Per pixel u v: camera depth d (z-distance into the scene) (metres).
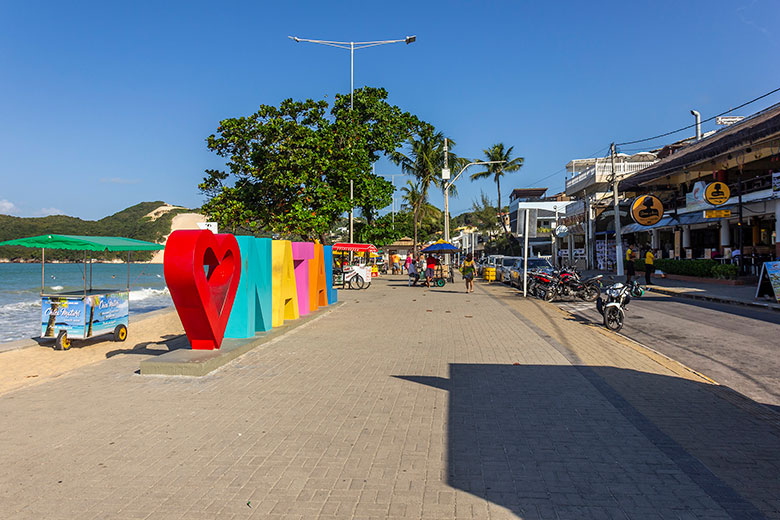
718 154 21.98
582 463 4.20
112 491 3.77
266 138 21.14
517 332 10.98
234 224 21.50
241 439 4.79
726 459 4.28
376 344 9.58
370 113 26.14
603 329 11.43
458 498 3.62
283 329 10.79
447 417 5.37
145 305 25.27
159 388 6.62
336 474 4.02
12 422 5.34
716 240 27.00
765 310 13.89
